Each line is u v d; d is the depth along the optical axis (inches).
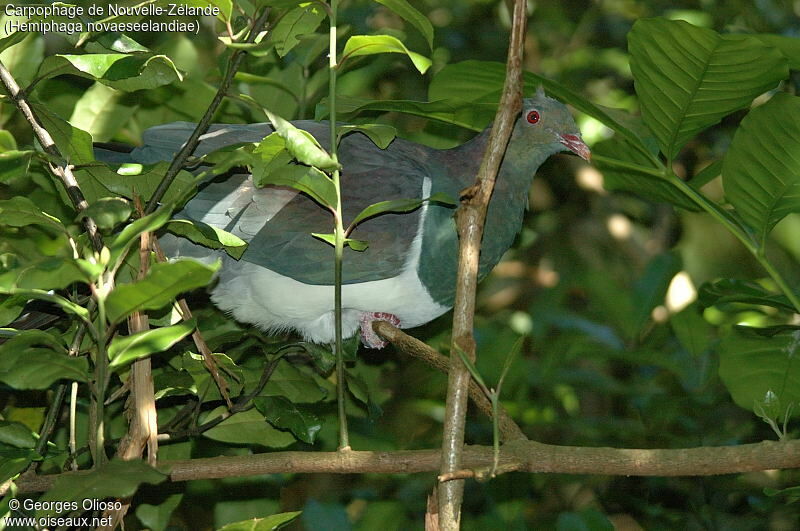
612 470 208.7
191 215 296.2
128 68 206.7
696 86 240.7
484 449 215.0
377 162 313.3
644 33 232.2
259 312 313.9
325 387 295.7
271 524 186.9
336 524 288.0
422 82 406.6
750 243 257.4
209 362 229.1
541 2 460.8
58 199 292.4
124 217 190.7
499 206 331.9
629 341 346.0
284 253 299.1
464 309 193.6
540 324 348.5
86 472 172.1
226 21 214.4
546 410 368.5
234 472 209.5
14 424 226.7
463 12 436.8
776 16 412.5
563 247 458.6
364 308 319.6
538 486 351.3
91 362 249.8
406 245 306.8
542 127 326.0
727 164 250.2
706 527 330.6
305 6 235.8
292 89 334.3
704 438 326.6
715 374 326.0
